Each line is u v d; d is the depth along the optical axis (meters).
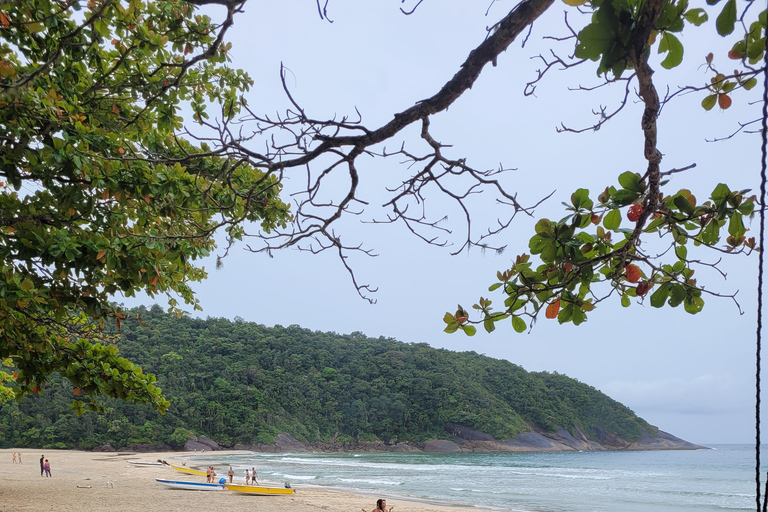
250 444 108.31
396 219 2.41
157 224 5.79
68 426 92.25
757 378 1.26
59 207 4.93
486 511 28.42
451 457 101.88
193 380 115.56
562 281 2.17
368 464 72.94
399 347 156.62
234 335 138.12
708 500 37.00
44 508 19.20
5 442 88.00
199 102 6.48
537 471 64.88
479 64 1.86
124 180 4.86
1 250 4.61
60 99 4.92
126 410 100.19
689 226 2.15
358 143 2.17
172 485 31.70
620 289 2.36
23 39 5.05
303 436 117.62
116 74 5.81
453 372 144.75
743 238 2.10
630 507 32.88
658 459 101.19
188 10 5.55
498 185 2.23
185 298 7.58
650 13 1.45
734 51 1.87
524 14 1.72
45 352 5.93
